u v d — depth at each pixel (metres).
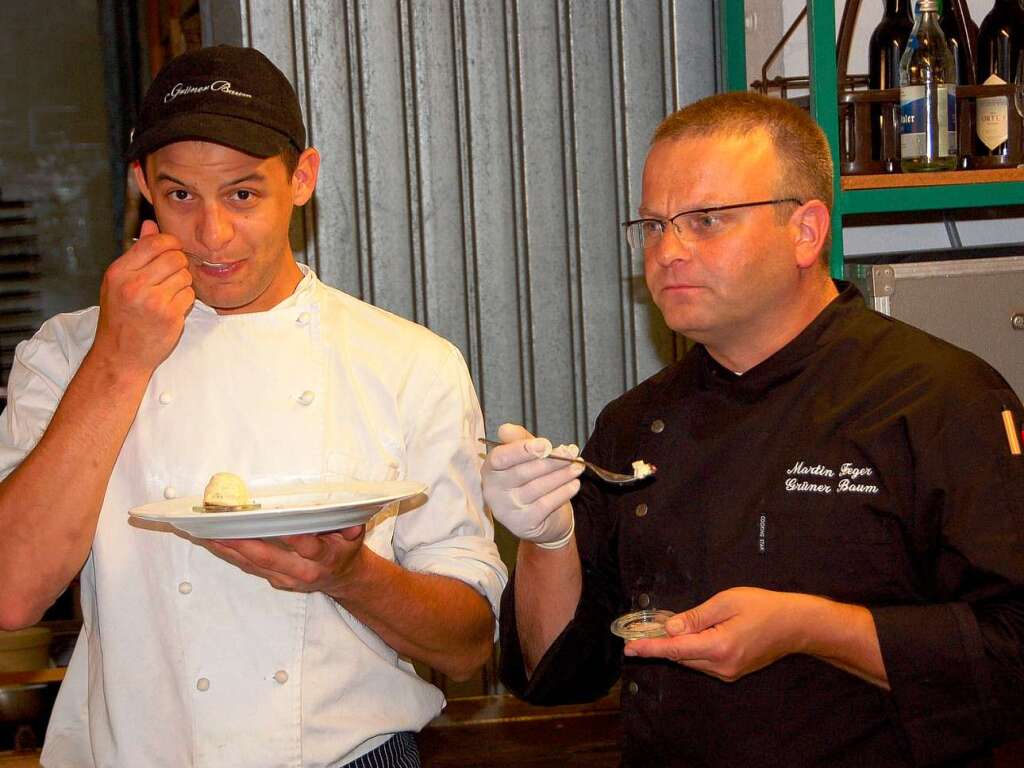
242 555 1.32
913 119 2.27
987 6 2.74
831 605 1.39
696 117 1.55
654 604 1.58
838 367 1.56
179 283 1.46
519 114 2.70
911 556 1.48
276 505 1.37
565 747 2.42
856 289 1.65
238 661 1.48
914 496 1.46
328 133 2.62
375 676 1.55
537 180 2.72
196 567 1.49
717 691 1.50
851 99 2.28
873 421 1.50
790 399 1.56
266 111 1.48
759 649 1.35
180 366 1.57
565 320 2.75
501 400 2.74
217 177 1.46
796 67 2.74
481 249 2.71
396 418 1.59
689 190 1.51
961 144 2.39
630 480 1.45
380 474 1.57
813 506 1.49
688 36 2.77
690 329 1.55
